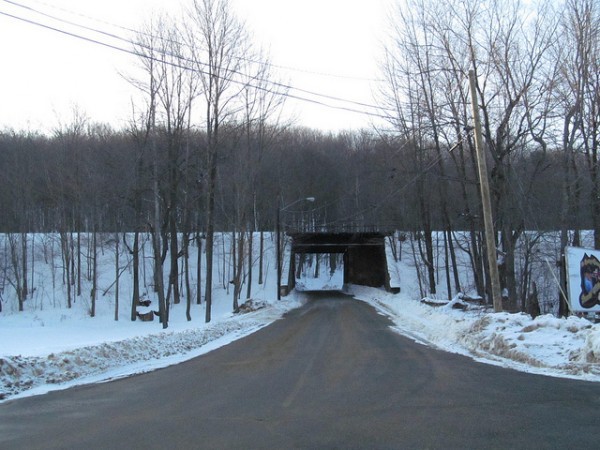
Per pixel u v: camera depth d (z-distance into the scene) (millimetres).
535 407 7582
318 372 11586
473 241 37688
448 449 5660
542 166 33406
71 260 52844
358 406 7941
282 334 21641
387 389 9320
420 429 6500
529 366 11742
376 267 58812
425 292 49812
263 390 9523
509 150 29312
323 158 70188
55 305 48562
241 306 37969
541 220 33188
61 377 10828
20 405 8539
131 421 7309
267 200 55938
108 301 47938
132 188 38000
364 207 64750
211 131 34250
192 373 11852
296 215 68500
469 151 35781
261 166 44812
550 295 40375
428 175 43188
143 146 36312
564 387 9031
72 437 6516
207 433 6547
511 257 29391
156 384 10422
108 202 46250
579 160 34781
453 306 28438
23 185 50625
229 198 48750
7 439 6488
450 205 47438
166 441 6219
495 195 31156
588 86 29891
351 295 57219
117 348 13711
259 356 14828
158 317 42469
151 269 55281
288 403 8297
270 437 6285
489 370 11289
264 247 61438
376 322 26828
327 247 66812
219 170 44188
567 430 6340
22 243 51250
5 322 41094
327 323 26750
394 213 58031
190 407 8180
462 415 7199
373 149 63000
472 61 29344
